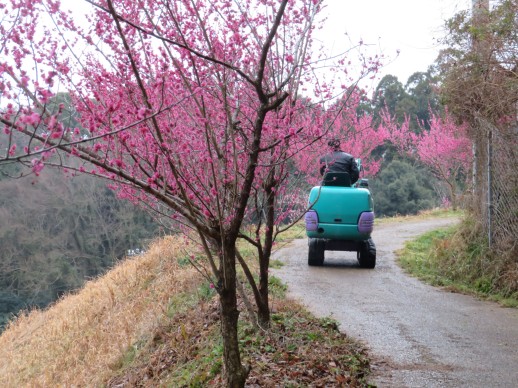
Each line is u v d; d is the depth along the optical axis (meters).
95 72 4.69
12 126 3.02
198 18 4.57
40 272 34.16
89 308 14.01
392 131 29.78
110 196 35.53
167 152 3.99
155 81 4.34
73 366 10.80
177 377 6.93
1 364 13.70
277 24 4.09
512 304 9.24
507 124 10.75
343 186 12.24
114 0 4.43
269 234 6.77
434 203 43.56
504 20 9.84
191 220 4.21
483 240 11.55
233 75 5.04
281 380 5.51
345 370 5.82
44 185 34.31
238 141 5.37
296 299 9.03
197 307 9.30
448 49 11.47
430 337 7.31
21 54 3.47
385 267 12.85
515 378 5.75
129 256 19.30
